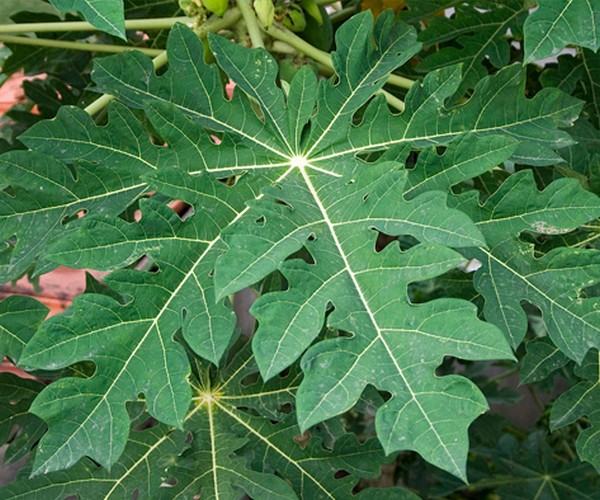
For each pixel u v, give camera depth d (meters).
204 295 0.62
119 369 0.58
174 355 0.59
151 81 0.73
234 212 0.68
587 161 0.88
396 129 0.76
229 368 0.83
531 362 0.77
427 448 0.49
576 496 1.45
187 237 0.64
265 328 0.54
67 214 0.69
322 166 0.75
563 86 1.00
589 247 0.80
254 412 0.86
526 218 0.67
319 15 0.96
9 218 0.67
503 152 0.68
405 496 0.78
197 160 0.73
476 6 0.93
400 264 0.58
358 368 0.53
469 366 1.73
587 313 0.64
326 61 0.89
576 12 0.62
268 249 0.60
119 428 0.56
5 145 1.19
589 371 0.76
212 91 0.75
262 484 0.77
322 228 0.64
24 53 1.16
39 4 1.20
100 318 0.58
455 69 0.75
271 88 0.76
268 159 0.75
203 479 0.78
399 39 0.79
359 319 0.56
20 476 0.81
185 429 0.80
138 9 1.12
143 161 0.72
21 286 1.53
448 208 0.60
